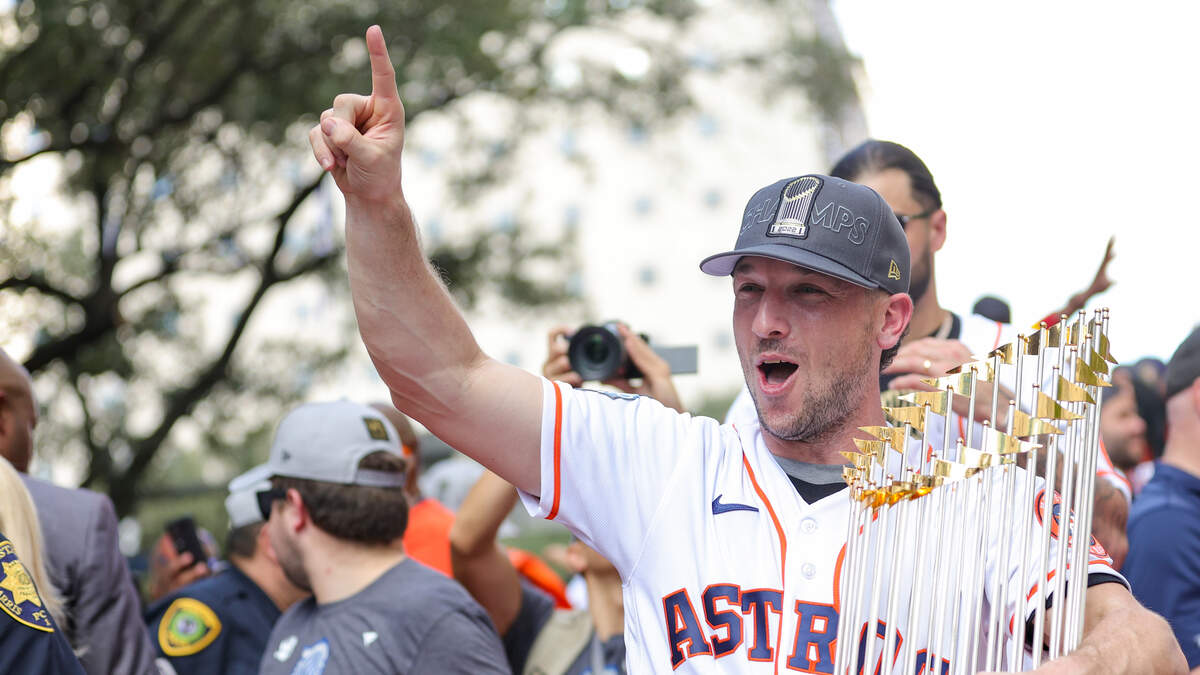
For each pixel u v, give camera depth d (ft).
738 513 5.98
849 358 5.97
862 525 5.47
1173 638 5.48
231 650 11.23
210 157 41.32
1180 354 10.12
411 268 5.83
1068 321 5.57
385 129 5.58
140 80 37.60
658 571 5.97
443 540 11.87
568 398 6.18
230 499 11.87
